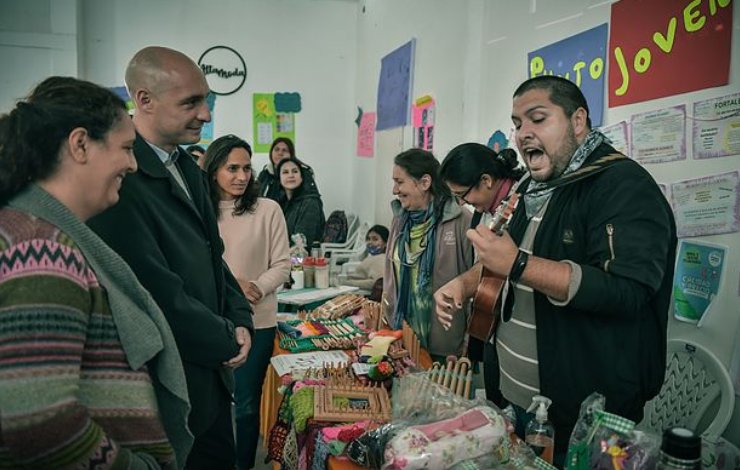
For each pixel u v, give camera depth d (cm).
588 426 107
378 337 202
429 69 351
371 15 495
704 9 155
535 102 125
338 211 512
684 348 162
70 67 484
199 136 141
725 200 152
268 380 229
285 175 404
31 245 73
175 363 100
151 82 130
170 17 520
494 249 113
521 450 117
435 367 158
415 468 103
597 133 127
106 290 83
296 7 542
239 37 536
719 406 150
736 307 149
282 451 178
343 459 127
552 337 125
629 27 182
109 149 85
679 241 166
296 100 555
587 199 122
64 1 475
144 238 120
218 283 149
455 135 314
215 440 157
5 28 466
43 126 78
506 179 178
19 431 67
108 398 82
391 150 429
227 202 220
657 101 172
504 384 143
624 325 119
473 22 288
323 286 315
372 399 156
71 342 73
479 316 146
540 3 231
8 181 77
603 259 113
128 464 79
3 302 69
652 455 96
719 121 152
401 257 222
